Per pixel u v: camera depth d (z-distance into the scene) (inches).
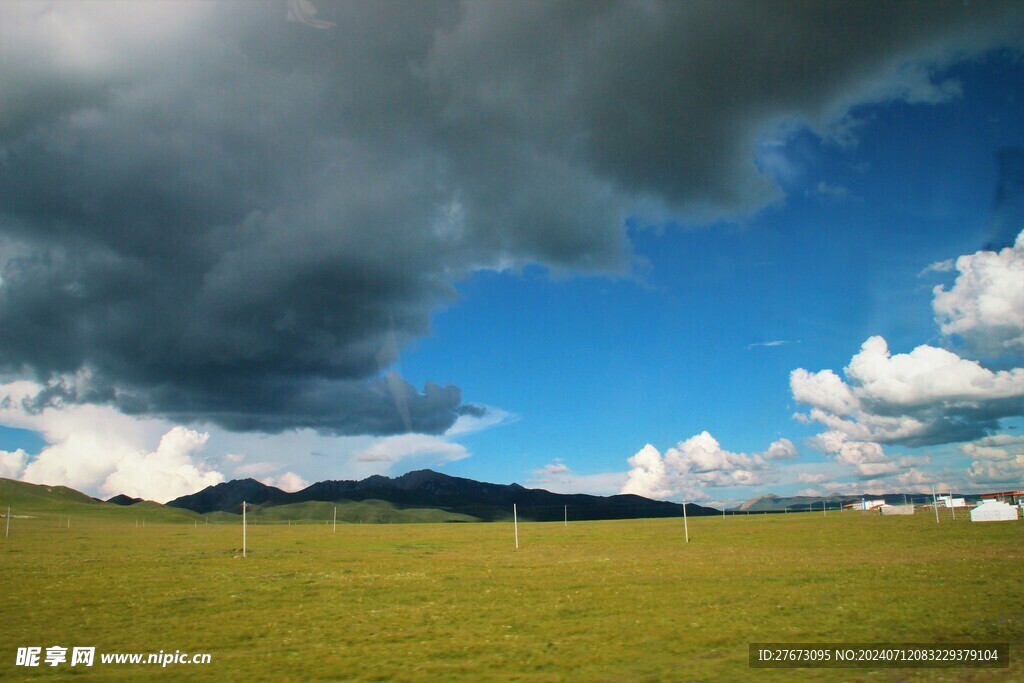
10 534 5413.4
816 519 6122.1
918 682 825.5
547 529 6545.3
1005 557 2284.7
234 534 5974.4
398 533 6215.6
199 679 942.4
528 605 1549.0
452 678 925.8
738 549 3144.7
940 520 4773.6
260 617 1438.2
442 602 1622.8
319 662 1034.7
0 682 938.7
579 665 980.6
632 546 3663.9
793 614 1341.0
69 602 1646.2
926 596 1499.8
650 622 1302.9
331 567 2581.2
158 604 1615.4
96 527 7445.9
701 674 909.2
